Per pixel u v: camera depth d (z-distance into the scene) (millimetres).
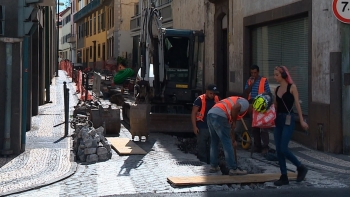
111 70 36312
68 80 32000
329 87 10617
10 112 9828
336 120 10453
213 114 8180
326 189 7582
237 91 15680
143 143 11688
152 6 14375
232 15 16047
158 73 14312
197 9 20234
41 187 7707
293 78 12586
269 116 7750
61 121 14523
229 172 8305
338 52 10359
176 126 12938
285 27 12945
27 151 10297
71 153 10117
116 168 9023
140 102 14758
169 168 9016
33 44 15430
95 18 51031
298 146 11477
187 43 14586
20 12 9641
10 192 7332
